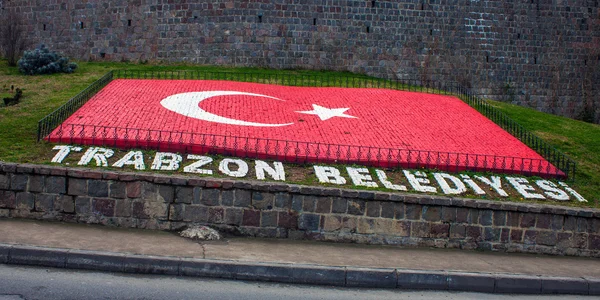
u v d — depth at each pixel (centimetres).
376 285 1160
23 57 2842
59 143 1650
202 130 1920
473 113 2494
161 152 1644
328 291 1109
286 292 1080
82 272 1088
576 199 1708
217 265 1130
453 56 3394
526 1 3506
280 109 2294
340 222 1427
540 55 3525
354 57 3288
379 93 2650
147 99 2227
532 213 1491
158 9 3241
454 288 1184
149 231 1366
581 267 1388
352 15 3284
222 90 2475
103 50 3331
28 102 2130
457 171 1792
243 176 1555
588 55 3588
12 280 1012
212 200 1399
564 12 3566
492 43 3447
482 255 1419
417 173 1723
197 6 3206
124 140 1655
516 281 1207
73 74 2814
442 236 1461
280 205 1412
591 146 2231
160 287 1044
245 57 3186
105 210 1386
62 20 3425
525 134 2192
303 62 3234
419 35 3356
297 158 1695
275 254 1252
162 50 3234
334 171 1661
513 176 1814
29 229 1274
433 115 2397
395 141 2030
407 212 1445
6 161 1498
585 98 3578
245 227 1406
